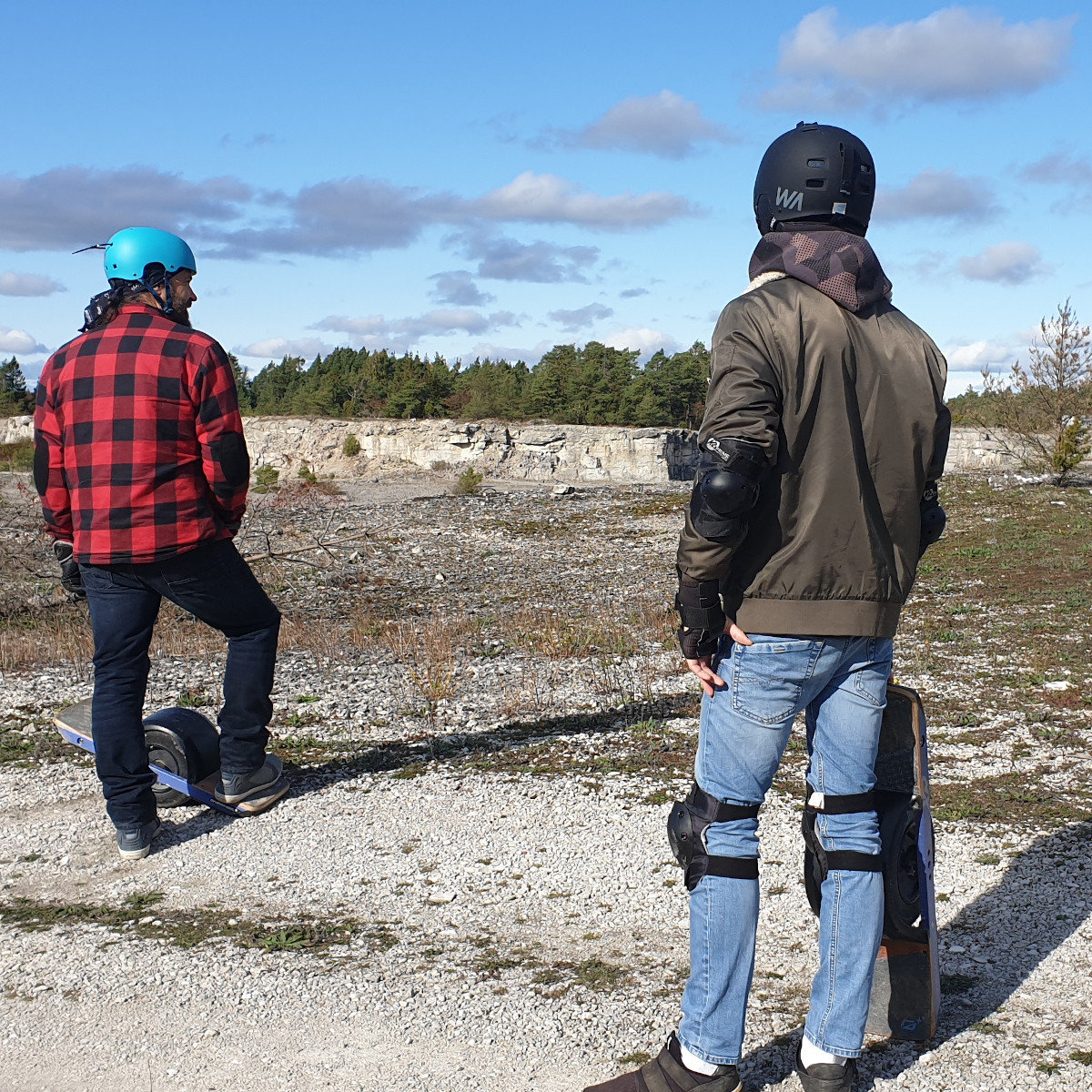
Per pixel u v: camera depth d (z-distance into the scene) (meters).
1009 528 14.55
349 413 89.50
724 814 2.27
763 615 2.19
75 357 4.08
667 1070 2.28
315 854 4.19
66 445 4.08
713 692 2.30
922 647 8.28
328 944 3.35
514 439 62.25
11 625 9.16
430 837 4.36
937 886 3.73
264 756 4.72
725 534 2.06
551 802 4.77
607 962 3.18
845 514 2.14
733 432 2.06
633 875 3.92
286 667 7.95
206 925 3.52
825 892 2.32
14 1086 2.57
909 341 2.25
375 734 5.98
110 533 4.00
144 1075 2.59
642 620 9.77
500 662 8.05
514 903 3.69
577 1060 2.59
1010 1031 2.64
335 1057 2.64
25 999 3.00
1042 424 20.09
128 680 4.11
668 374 91.06
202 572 4.20
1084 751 5.41
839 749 2.30
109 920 3.58
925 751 2.53
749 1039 2.67
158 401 4.02
